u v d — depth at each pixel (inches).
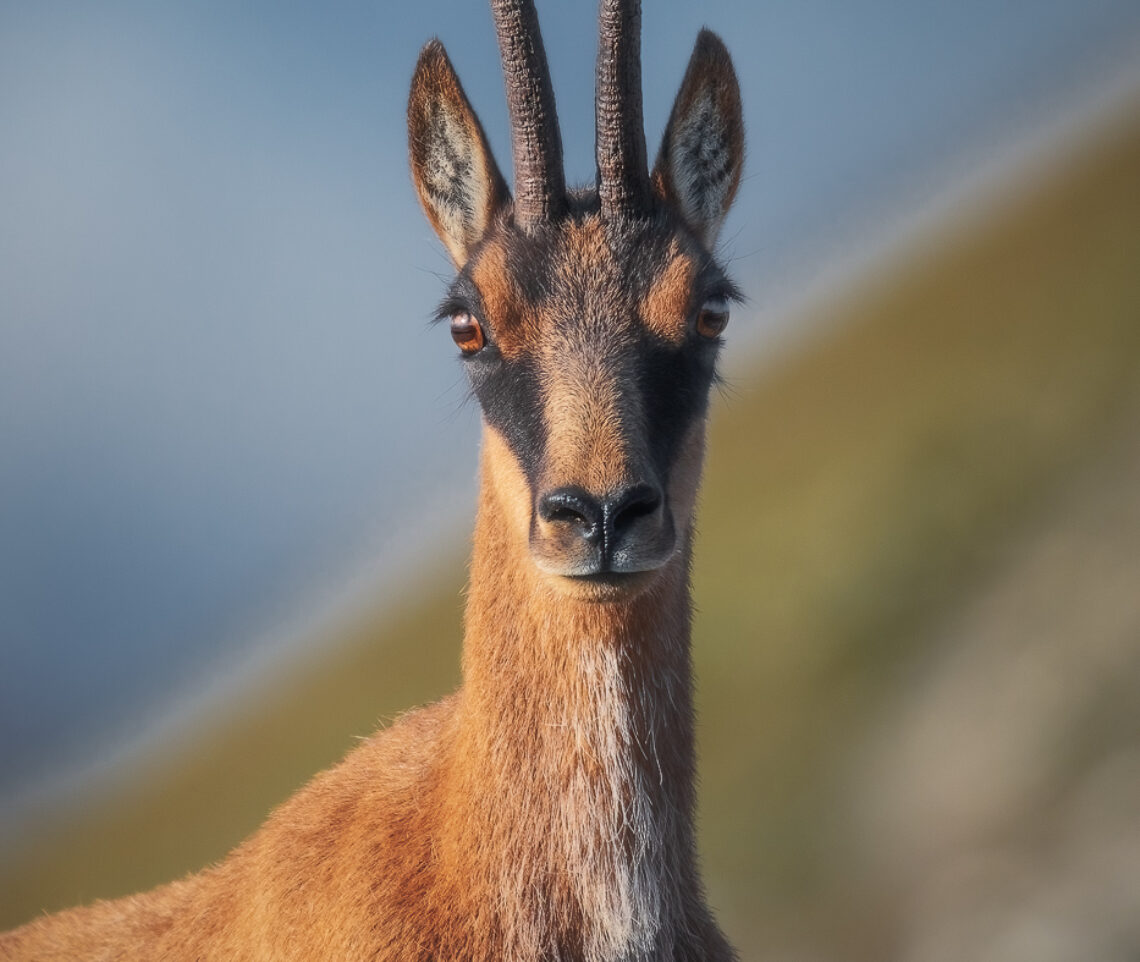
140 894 1250.6
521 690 994.1
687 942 1045.8
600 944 990.4
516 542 997.2
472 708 1003.9
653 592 997.2
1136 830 3378.4
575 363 983.0
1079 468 5374.0
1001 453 5949.8
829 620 5142.7
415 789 1040.8
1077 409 6072.8
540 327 1014.4
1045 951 3221.0
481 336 1039.0
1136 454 5172.2
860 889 3796.8
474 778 980.6
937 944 3467.0
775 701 4918.8
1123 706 3769.7
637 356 997.2
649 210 1059.9
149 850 7411.4
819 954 3676.2
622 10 1017.5
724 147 1184.2
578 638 984.3
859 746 4384.8
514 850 977.5
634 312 1015.0
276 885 1035.3
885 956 3523.6
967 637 4562.0
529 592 990.4
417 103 1162.6
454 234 1171.9
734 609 5654.5
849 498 6072.8
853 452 6993.1
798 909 3858.3
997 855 3565.5
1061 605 4323.3
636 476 920.9
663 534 936.9
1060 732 3809.1
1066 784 3649.1
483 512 1048.2
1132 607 4097.0
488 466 1047.0
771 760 4525.1
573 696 990.4
